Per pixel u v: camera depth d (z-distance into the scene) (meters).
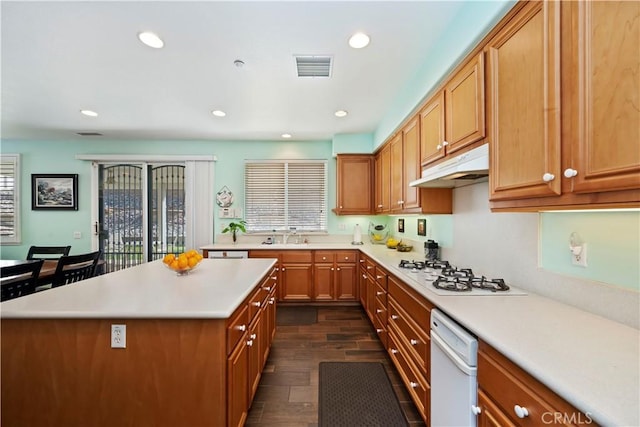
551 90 0.98
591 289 1.17
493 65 1.33
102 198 4.38
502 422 0.90
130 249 4.38
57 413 1.23
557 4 0.95
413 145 2.47
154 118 3.36
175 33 1.77
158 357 1.23
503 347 0.88
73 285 1.66
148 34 1.78
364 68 2.20
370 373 2.16
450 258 2.43
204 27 1.71
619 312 1.06
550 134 0.98
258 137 4.20
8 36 1.78
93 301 1.34
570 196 0.92
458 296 1.42
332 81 2.42
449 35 1.69
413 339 1.68
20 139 4.24
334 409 1.76
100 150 4.31
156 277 1.89
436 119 1.99
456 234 2.33
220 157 4.39
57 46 1.90
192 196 4.34
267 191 4.42
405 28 1.73
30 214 4.27
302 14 1.61
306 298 3.83
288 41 1.86
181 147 4.36
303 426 1.62
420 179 2.15
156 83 2.46
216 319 1.23
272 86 2.52
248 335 1.61
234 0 1.50
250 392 1.66
